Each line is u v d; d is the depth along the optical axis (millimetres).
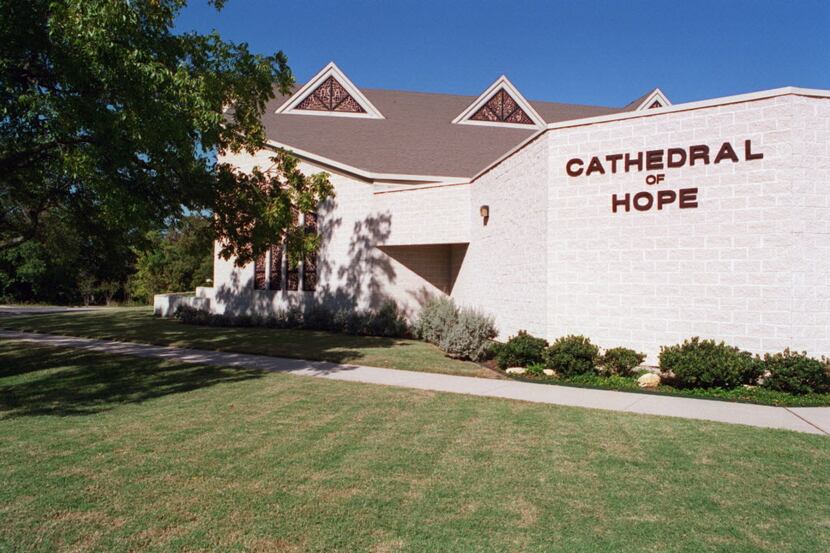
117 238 15203
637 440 6922
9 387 10586
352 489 5352
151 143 9883
